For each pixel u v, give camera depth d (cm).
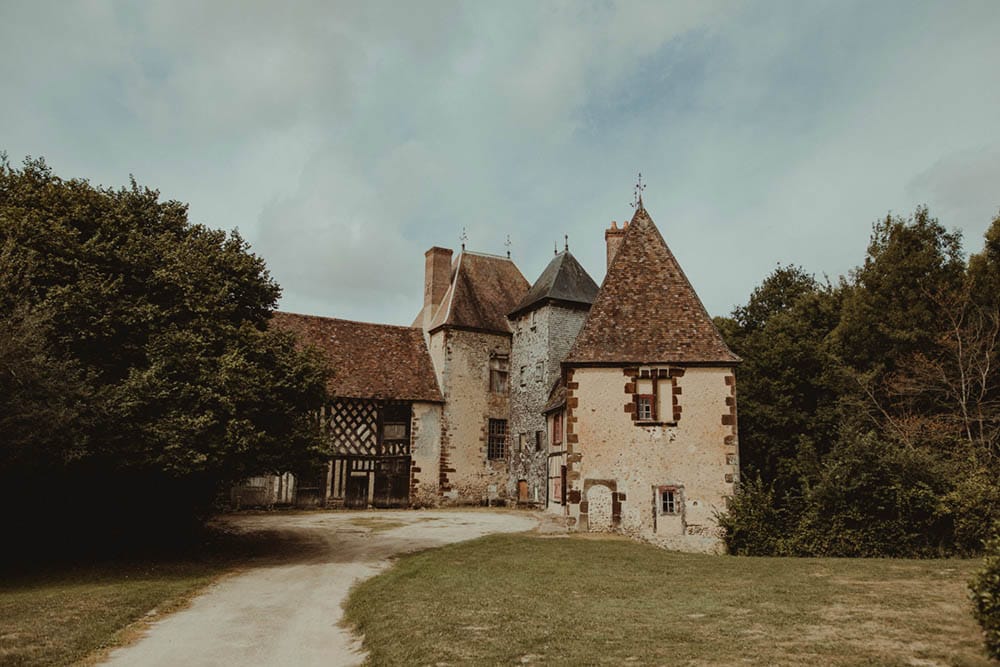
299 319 2912
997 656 588
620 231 2512
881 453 1523
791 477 2280
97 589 1070
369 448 2752
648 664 604
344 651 746
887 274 2466
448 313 3003
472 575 1139
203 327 1377
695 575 1100
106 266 1334
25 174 1441
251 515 2362
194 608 969
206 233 1645
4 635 771
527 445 2886
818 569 1128
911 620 730
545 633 727
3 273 1152
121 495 1459
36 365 1105
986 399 2209
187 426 1235
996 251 2392
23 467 1161
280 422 1459
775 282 3556
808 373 2478
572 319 2909
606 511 1716
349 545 1639
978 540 1396
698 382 1756
